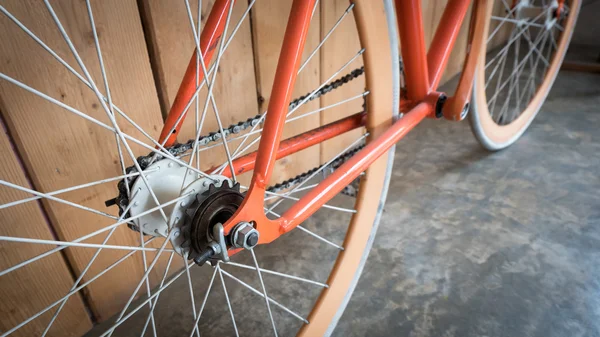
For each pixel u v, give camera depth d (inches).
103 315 32.9
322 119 46.6
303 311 33.6
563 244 38.6
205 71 20.2
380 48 27.1
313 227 42.1
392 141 27.6
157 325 32.7
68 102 25.7
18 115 24.0
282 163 44.3
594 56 79.5
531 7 48.1
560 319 31.8
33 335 29.0
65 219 28.1
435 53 33.3
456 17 32.7
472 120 45.8
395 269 36.7
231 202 20.9
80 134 26.9
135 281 34.2
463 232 40.5
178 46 29.9
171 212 20.1
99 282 31.7
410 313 32.8
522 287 34.5
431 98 31.4
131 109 28.8
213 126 34.4
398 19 28.6
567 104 63.8
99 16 25.2
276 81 19.7
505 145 52.8
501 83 70.1
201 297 35.0
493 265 36.7
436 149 54.2
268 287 35.7
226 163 23.4
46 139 25.5
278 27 36.9
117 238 31.6
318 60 42.4
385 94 28.8
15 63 23.0
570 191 45.5
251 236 19.4
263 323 32.8
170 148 21.7
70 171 27.3
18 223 26.1
